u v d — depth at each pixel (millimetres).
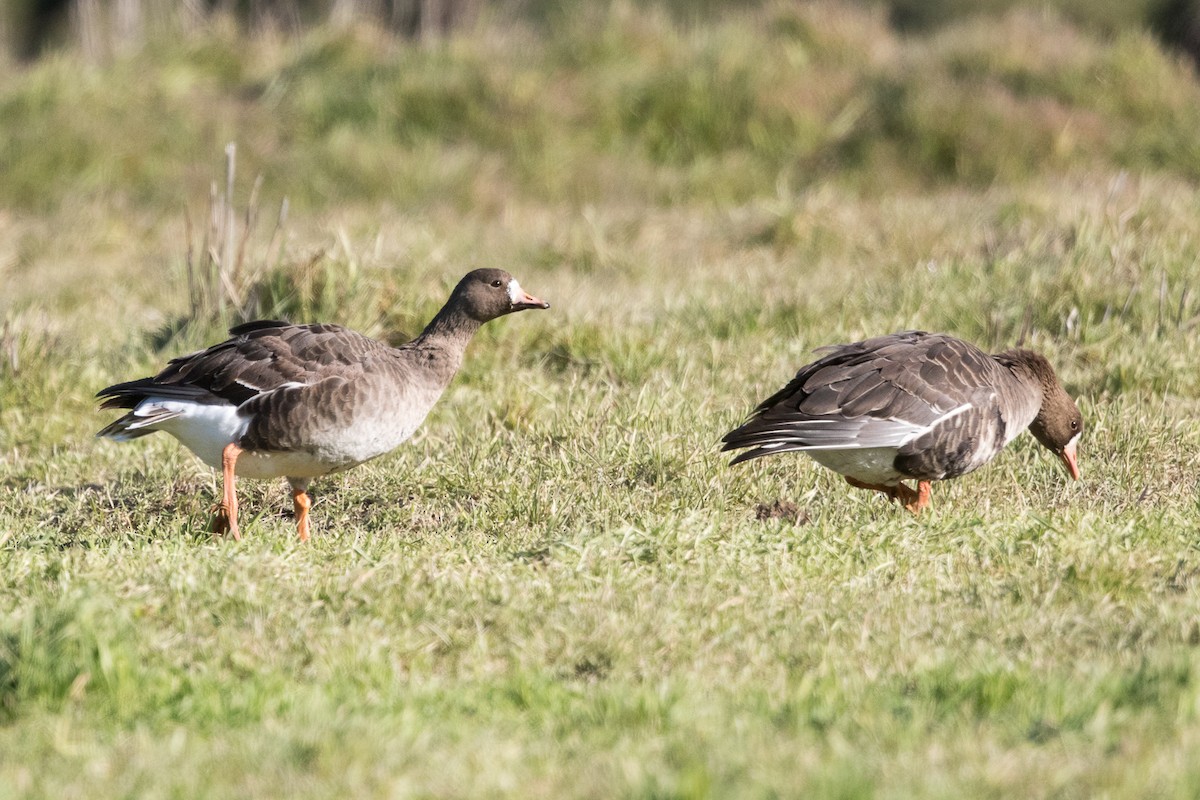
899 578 9281
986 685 7246
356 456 11164
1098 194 21234
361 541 10188
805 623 8500
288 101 28391
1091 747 6598
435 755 6621
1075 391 14336
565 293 18203
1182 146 26234
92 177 25812
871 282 17719
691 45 29719
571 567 9320
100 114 27297
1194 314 15898
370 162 25688
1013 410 11438
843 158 26594
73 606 7734
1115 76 28094
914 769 6398
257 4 42375
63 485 12945
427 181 25281
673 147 27219
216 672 7734
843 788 6039
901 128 26641
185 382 11016
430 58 29094
